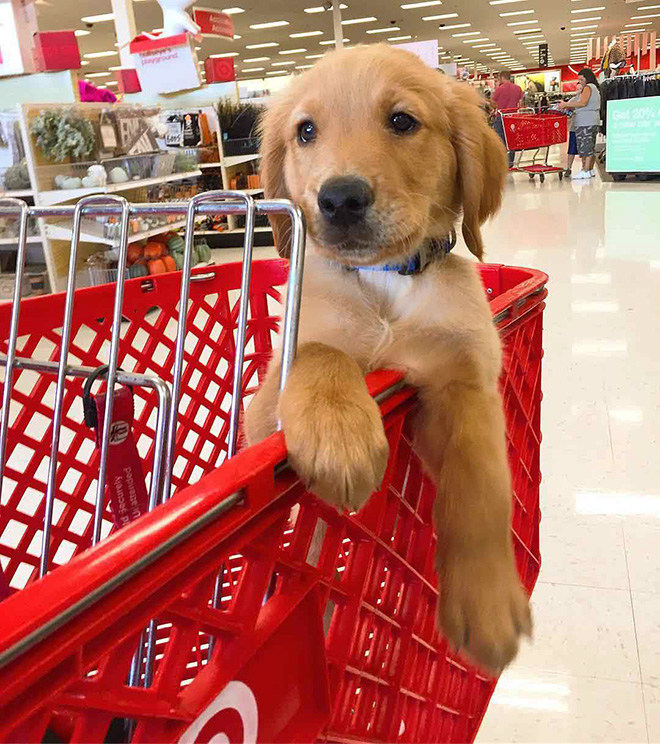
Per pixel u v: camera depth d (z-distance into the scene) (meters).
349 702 0.90
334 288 1.31
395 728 1.03
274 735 0.73
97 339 1.66
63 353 1.16
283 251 1.49
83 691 0.51
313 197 1.23
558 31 25.62
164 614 0.57
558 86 29.20
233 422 0.93
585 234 6.43
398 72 1.35
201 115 7.39
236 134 7.52
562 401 3.03
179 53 5.96
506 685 1.66
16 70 5.12
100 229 4.66
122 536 0.52
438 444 1.19
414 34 23.50
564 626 1.81
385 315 1.27
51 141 4.59
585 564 2.02
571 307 4.27
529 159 16.89
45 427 2.77
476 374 1.22
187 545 0.56
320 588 0.80
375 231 1.18
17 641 0.43
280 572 0.74
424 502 1.21
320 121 1.34
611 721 1.54
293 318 0.86
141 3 14.74
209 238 8.08
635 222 6.80
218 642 0.66
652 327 3.79
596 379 3.21
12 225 4.58
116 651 0.53
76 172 4.70
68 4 13.88
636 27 25.36
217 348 1.90
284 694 0.74
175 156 5.84
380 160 1.24
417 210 1.26
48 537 1.17
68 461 1.50
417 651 1.14
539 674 1.68
